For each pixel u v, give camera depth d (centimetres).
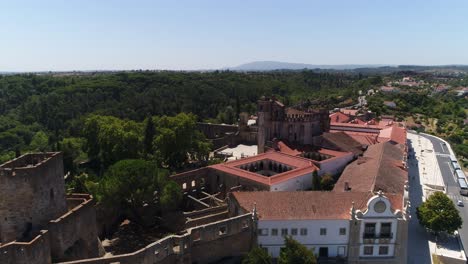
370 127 16738
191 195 10619
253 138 17425
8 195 5769
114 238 8500
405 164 10938
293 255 6266
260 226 7525
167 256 6475
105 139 12281
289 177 9850
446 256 8669
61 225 5906
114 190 8100
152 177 8500
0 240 5912
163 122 14050
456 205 12050
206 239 7012
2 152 18112
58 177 6366
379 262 7575
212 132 19000
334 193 7988
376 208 7456
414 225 10338
